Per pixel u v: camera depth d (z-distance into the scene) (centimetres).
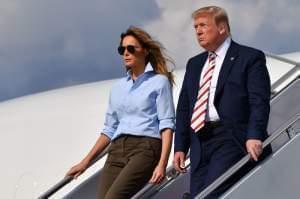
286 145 1595
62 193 2475
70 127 2859
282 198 1573
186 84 1748
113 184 1706
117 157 1759
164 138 1723
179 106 1761
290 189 1575
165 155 1703
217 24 1672
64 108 3038
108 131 1867
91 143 2741
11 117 3073
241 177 1630
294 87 2059
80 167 1916
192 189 1669
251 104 1627
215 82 1673
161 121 1734
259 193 1570
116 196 1689
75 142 2767
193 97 1708
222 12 1678
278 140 1900
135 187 1708
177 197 1888
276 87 2219
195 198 1534
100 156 1966
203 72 1708
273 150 1853
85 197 2058
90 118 2891
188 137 1750
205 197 1602
